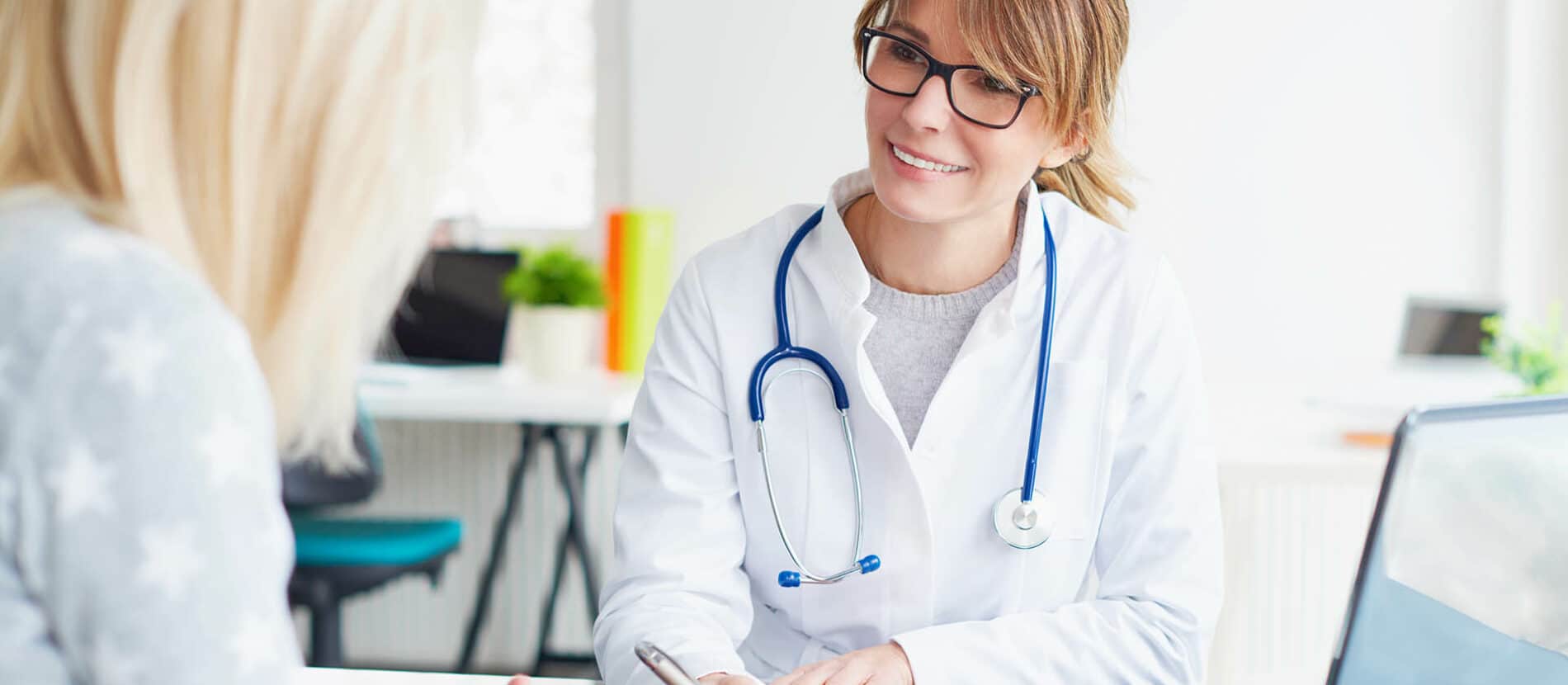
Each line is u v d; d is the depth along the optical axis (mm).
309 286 659
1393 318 3068
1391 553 722
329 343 675
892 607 1172
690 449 1196
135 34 625
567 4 3309
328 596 2480
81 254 611
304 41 646
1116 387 1185
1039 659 1087
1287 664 2812
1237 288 3080
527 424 3088
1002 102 1070
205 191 647
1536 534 739
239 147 641
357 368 689
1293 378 3037
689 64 3146
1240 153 3053
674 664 967
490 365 3086
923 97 1062
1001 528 1151
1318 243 3064
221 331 620
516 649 3385
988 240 1191
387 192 669
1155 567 1172
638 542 1177
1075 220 1261
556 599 3344
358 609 3459
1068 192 1354
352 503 2352
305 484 2289
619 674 1093
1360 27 3020
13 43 641
